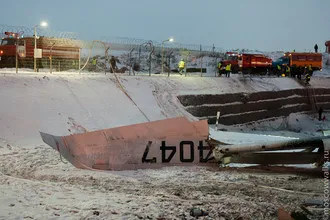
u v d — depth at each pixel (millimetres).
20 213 7352
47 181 11086
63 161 13922
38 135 19047
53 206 7926
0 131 18156
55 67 35406
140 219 7293
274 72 54188
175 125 13578
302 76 54969
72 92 24453
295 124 42969
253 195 9977
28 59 34906
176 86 33594
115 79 28906
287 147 12727
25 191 9227
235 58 52031
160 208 8039
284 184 11320
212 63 55594
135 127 13383
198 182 11383
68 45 35750
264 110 40625
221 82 39281
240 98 37719
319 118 46094
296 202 9266
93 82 26938
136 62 48656
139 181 11359
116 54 50156
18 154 15133
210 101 34031
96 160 13047
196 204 8578
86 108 23672
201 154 13625
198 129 13688
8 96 21156
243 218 7699
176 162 13516
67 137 12992
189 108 31594
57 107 22297
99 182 11117
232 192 10258
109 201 8500
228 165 13828
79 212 7547
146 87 30234
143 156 13305
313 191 10492
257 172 13055
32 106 21281
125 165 13156
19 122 19453
